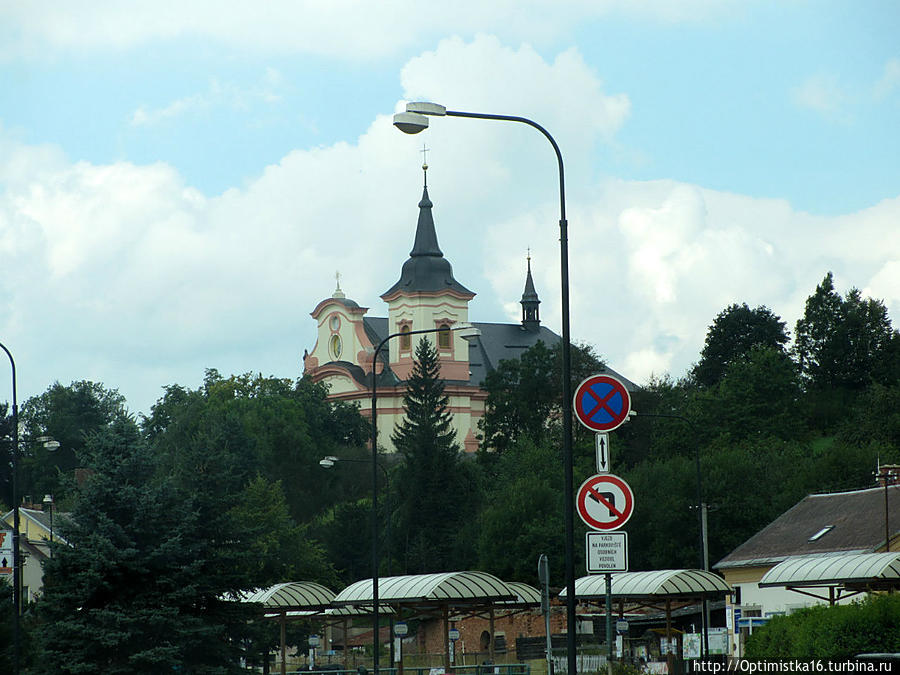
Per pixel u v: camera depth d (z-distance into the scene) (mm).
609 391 30000
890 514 75625
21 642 59312
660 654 70562
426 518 150625
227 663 58562
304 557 111812
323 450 191750
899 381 175250
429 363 179750
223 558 58844
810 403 199875
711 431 167250
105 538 55812
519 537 118375
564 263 33562
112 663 56031
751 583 80688
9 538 56094
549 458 147375
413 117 34625
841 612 33625
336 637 125062
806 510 84375
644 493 117312
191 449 61562
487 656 94750
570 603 31453
